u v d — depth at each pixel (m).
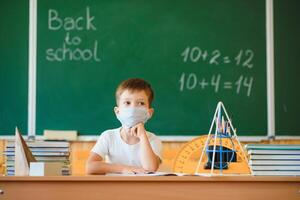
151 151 2.24
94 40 4.21
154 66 4.21
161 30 4.24
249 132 4.20
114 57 4.21
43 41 4.20
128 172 2.20
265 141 4.20
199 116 4.18
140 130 2.25
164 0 4.26
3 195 1.78
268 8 4.28
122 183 1.78
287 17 4.29
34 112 4.14
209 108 4.20
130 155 2.40
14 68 4.17
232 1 4.28
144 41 4.23
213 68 4.23
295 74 4.25
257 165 1.94
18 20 4.21
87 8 4.23
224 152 2.17
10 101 4.14
